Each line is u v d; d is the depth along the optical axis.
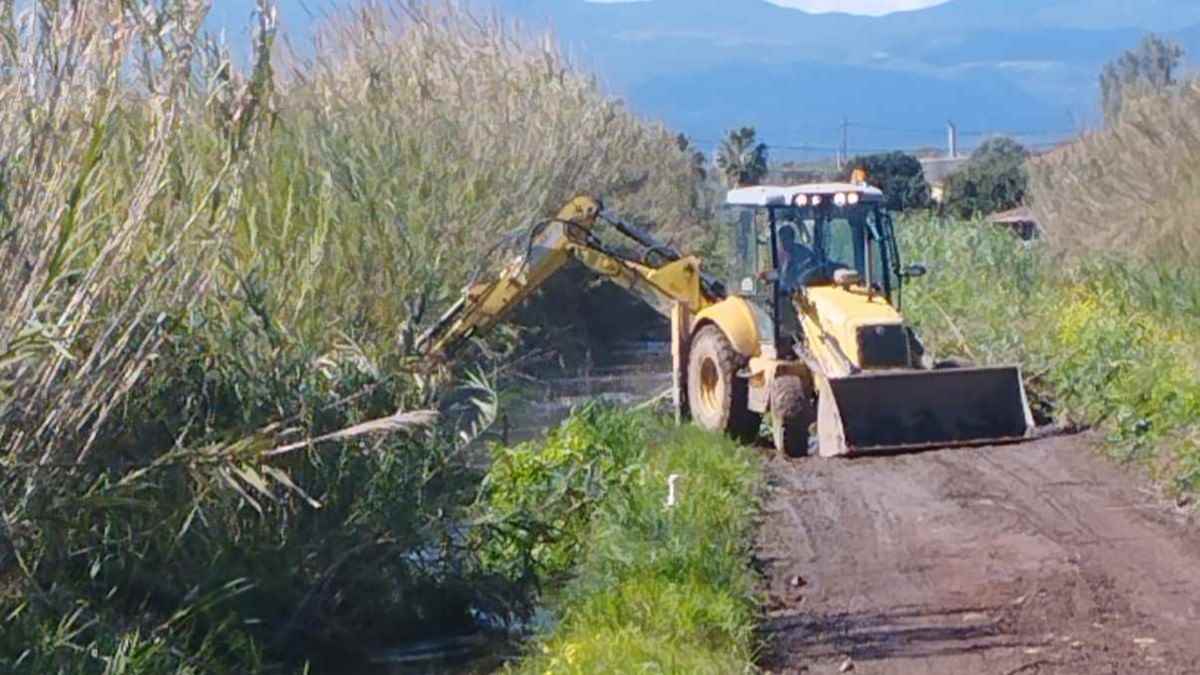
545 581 13.99
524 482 15.59
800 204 21.23
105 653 10.23
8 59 9.75
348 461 12.76
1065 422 20.62
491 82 27.97
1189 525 15.45
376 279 17.52
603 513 14.61
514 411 23.41
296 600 12.55
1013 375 20.05
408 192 20.53
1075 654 11.48
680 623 11.69
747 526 15.66
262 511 11.94
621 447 19.02
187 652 11.07
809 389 20.34
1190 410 18.78
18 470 10.09
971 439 19.88
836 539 15.33
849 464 19.05
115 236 10.11
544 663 11.52
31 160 9.62
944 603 13.01
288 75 23.69
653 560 12.98
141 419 11.36
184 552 11.61
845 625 12.46
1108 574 13.71
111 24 10.10
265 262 13.78
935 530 15.59
